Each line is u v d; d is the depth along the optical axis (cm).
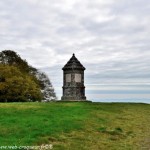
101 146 2278
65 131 2544
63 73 6406
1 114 3281
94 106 4719
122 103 5725
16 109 3750
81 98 6266
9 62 8581
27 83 7456
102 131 2809
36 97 7544
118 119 3725
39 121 2862
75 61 6378
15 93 7262
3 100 7219
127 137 2734
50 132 2408
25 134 2308
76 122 2972
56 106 4350
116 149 2238
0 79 7438
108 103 5556
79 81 6328
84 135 2533
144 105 5650
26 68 8862
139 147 2372
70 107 4300
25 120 2894
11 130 2419
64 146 2109
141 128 3312
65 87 6322
